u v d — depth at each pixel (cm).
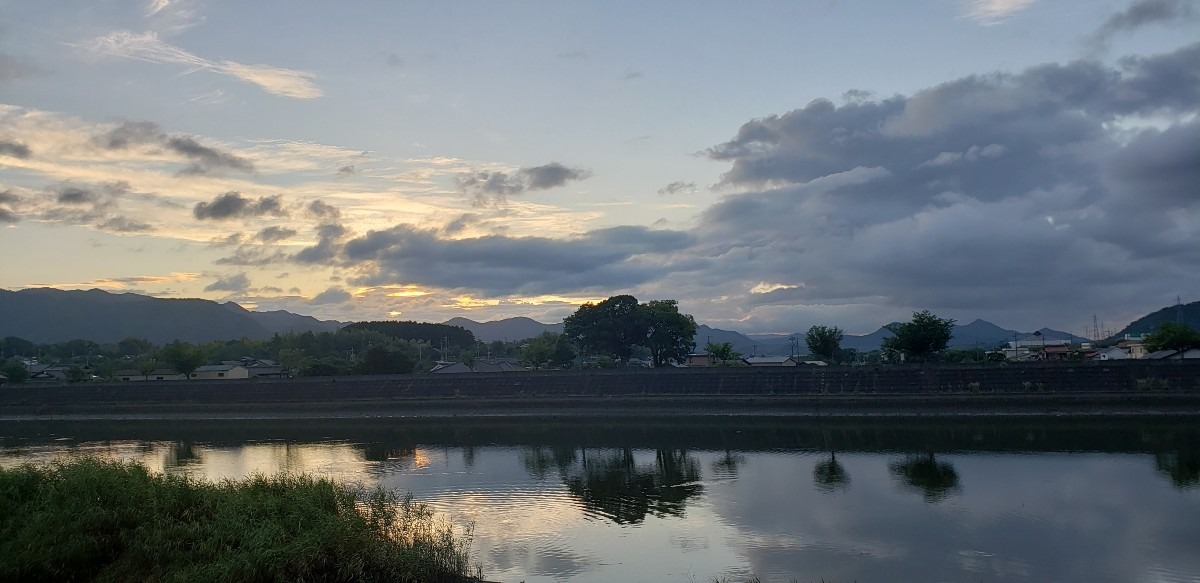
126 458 7688
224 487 3403
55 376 17375
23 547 2736
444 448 8006
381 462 7075
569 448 7806
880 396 9662
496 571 3572
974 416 9025
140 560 2806
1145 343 11894
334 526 2930
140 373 16488
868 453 6869
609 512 4775
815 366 10619
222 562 2705
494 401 11431
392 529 3266
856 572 3506
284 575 2709
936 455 6619
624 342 15075
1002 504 4731
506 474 6250
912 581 3369
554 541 4100
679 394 10862
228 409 12206
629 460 6912
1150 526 4159
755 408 10206
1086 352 13712
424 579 2997
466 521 4566
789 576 3469
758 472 6088
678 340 15150
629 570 3584
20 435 10269
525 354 17300
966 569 3522
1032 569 3503
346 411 11800
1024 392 9138
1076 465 5934
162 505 3094
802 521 4453
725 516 4616
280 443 8788
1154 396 8512
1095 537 3988
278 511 3114
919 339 11331
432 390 12062
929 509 4659
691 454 7175
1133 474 5519
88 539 2822
